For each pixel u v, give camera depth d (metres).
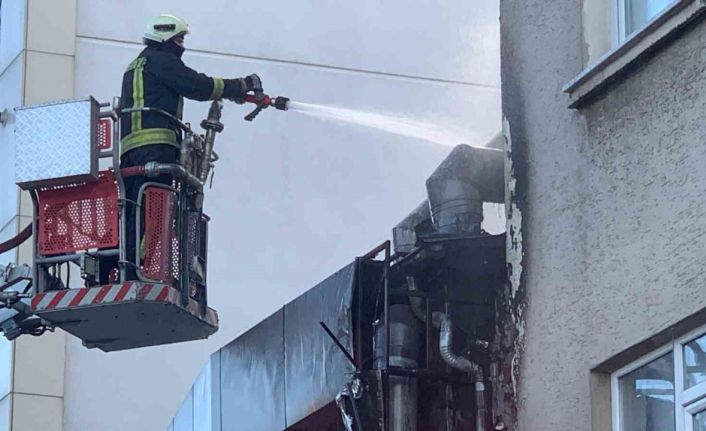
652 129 7.07
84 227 8.17
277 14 17.91
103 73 16.88
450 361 8.26
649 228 6.97
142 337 8.66
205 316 8.62
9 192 16.39
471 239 8.45
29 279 8.89
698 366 6.68
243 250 16.95
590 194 7.51
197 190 8.53
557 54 8.05
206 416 11.15
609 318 7.18
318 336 9.18
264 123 17.47
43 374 15.83
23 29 16.73
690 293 6.59
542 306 7.77
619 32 7.82
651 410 7.01
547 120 8.02
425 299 8.62
